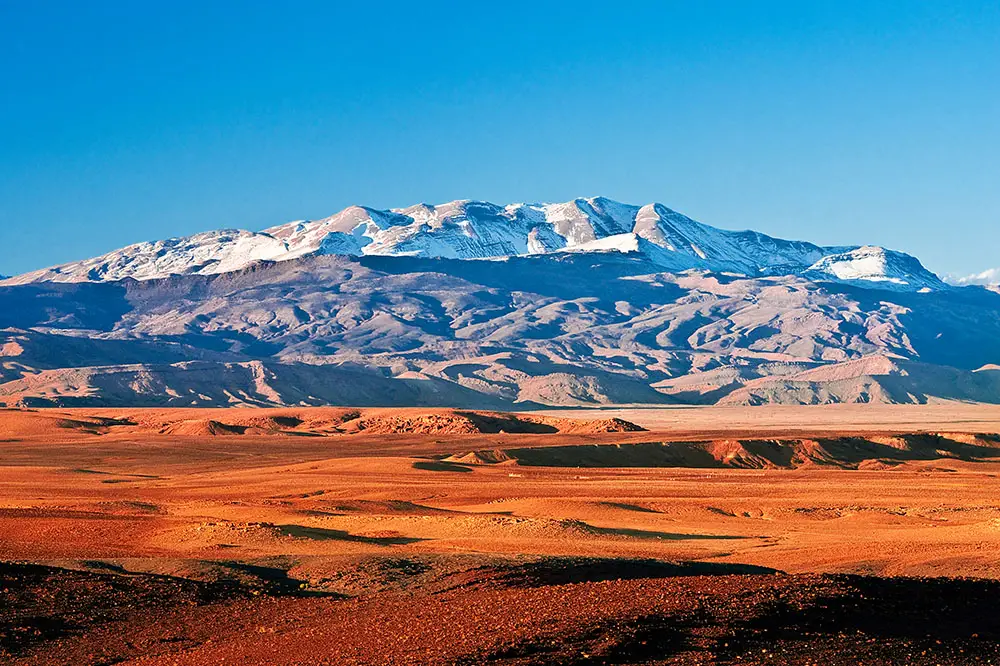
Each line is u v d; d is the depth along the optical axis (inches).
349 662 1654.8
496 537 3415.4
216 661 1798.7
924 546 3014.3
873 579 2028.8
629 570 2422.5
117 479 6427.2
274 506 4261.8
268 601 2332.7
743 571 2546.8
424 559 2650.1
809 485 5472.4
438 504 4714.6
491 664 1579.7
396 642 1733.5
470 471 6732.3
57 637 2070.6
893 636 1755.7
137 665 1849.2
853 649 1685.5
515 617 1793.8
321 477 6181.1
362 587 2420.0
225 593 2406.5
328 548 3171.8
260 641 1900.8
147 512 4212.6
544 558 2564.0
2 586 2358.5
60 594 2332.7
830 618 1802.4
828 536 3447.3
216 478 6323.8
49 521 3663.9
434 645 1680.6
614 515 4072.3
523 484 5629.9
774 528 3774.6
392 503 4416.8
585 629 1702.8
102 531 3481.8
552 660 1589.6
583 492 5132.9
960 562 2672.2
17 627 2101.4
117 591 2368.4
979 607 1942.7
